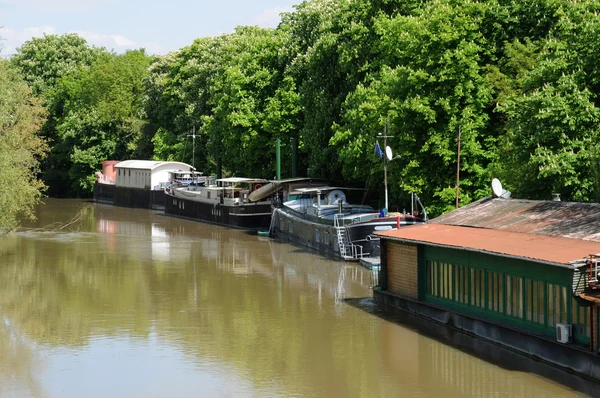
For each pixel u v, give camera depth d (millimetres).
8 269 54531
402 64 60594
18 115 66188
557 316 27812
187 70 111312
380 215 56906
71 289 46875
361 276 50250
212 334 35625
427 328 35062
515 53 53969
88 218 95250
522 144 45531
